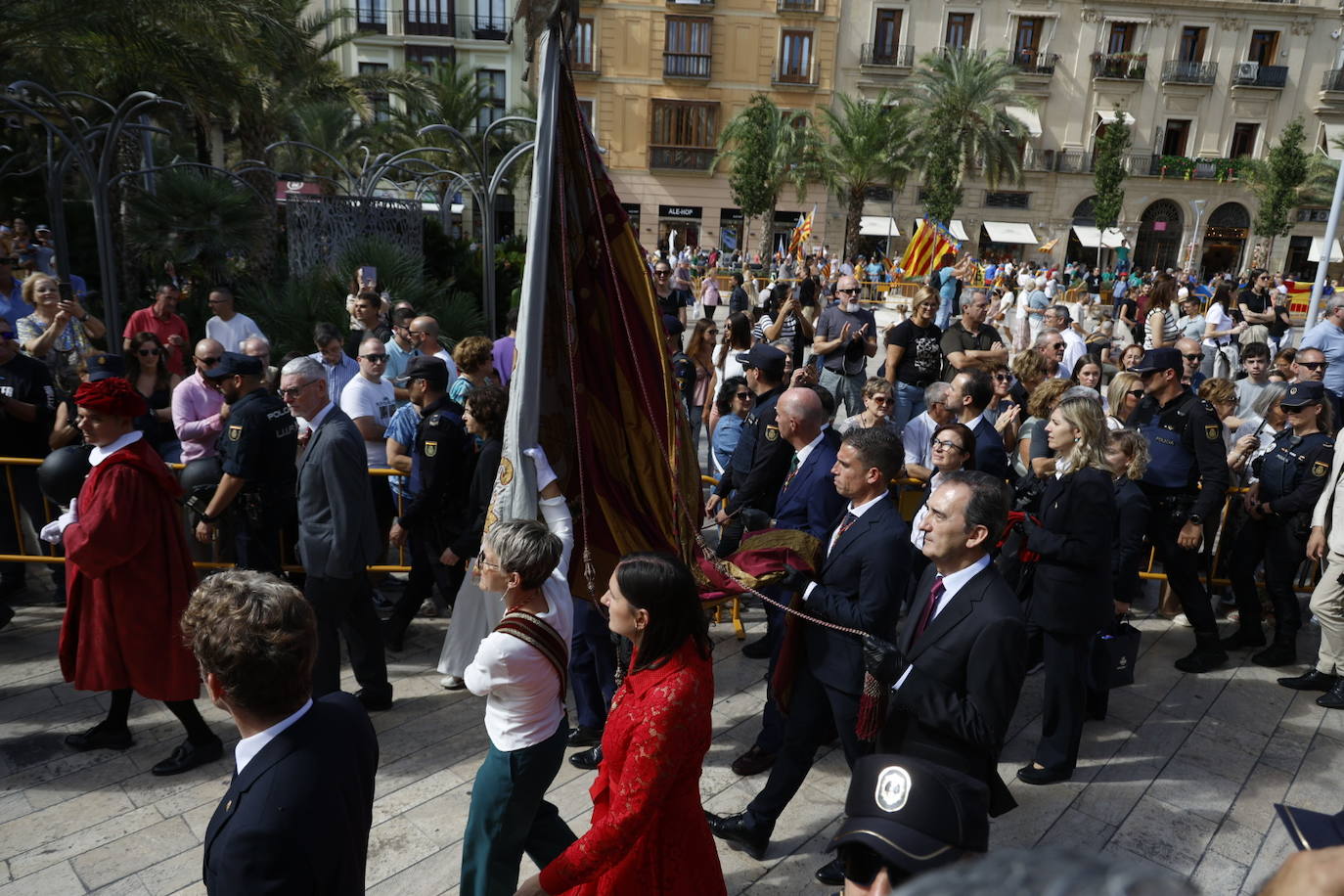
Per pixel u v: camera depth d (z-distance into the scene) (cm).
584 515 384
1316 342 779
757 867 345
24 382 550
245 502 458
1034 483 452
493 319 1147
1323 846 133
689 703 226
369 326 786
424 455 486
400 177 2691
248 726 188
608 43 3816
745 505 505
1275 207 3775
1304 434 507
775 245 4078
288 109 2086
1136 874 67
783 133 3478
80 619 379
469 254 1574
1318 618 489
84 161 930
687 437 421
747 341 786
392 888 326
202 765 395
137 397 362
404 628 515
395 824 362
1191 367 754
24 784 379
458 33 3781
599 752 407
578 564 396
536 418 357
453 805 376
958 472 284
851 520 335
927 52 3919
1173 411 528
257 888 171
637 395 394
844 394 917
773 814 339
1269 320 1272
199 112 1463
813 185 4022
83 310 743
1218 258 4303
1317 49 4000
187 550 383
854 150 3303
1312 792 403
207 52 1198
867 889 150
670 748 222
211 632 182
